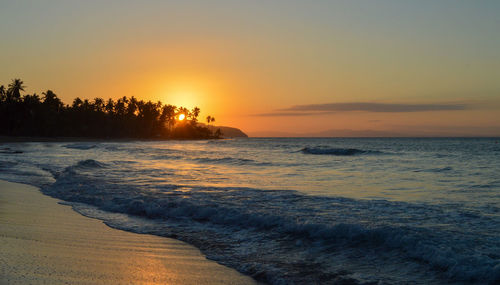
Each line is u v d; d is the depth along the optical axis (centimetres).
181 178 1758
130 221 933
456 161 2834
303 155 3934
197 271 577
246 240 743
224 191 1295
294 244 699
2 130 11519
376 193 1304
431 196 1221
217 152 4697
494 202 1085
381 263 579
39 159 3136
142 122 16725
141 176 1817
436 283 498
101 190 1342
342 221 794
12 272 516
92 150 5022
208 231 823
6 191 1361
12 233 750
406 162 2795
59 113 13438
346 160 3091
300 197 1153
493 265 511
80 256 621
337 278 532
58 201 1194
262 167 2469
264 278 552
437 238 642
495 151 4438
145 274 553
